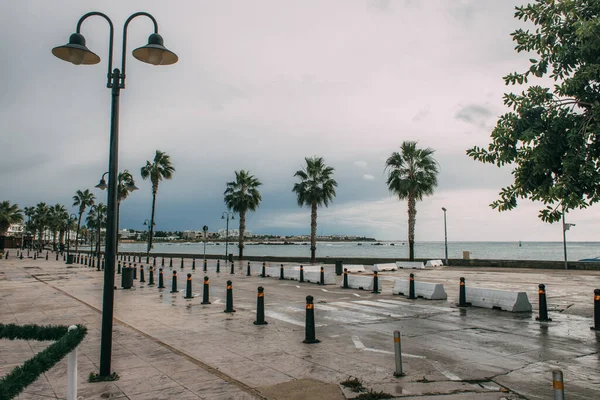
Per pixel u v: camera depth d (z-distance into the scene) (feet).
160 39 23.79
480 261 114.93
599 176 12.21
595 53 13.53
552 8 14.43
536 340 29.48
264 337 31.14
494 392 19.07
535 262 104.17
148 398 18.49
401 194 120.16
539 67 14.84
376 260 136.36
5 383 11.34
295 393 19.02
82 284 73.67
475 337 30.53
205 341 29.96
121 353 26.40
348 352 26.50
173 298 54.08
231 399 18.30
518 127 13.96
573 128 12.85
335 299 51.83
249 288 65.87
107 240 22.33
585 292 55.21
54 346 13.46
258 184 159.94
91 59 23.65
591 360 24.40
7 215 283.59
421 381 20.65
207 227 136.15
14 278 86.58
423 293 52.11
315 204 134.92
